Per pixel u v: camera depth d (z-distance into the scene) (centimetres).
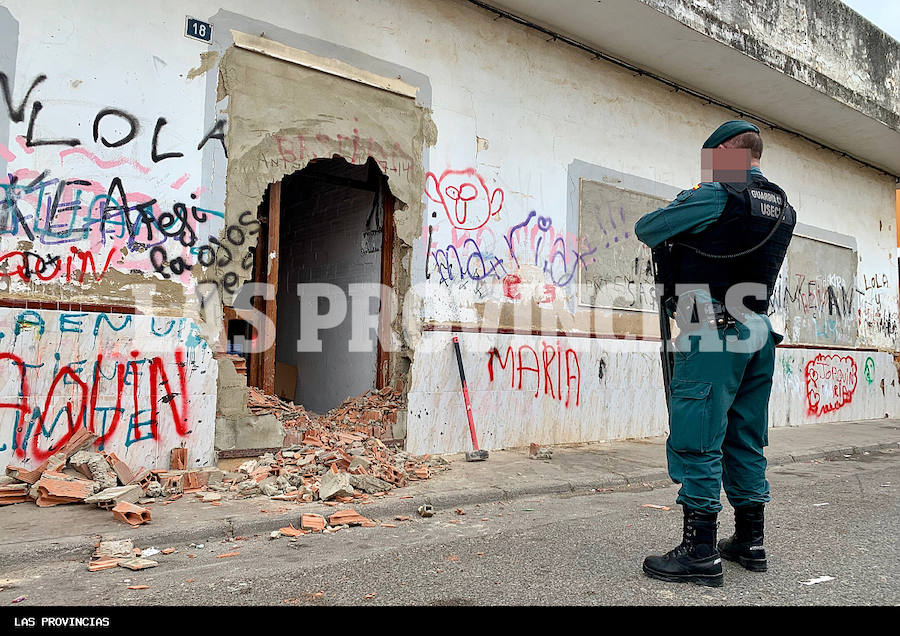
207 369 502
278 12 542
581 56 756
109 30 467
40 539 346
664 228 317
